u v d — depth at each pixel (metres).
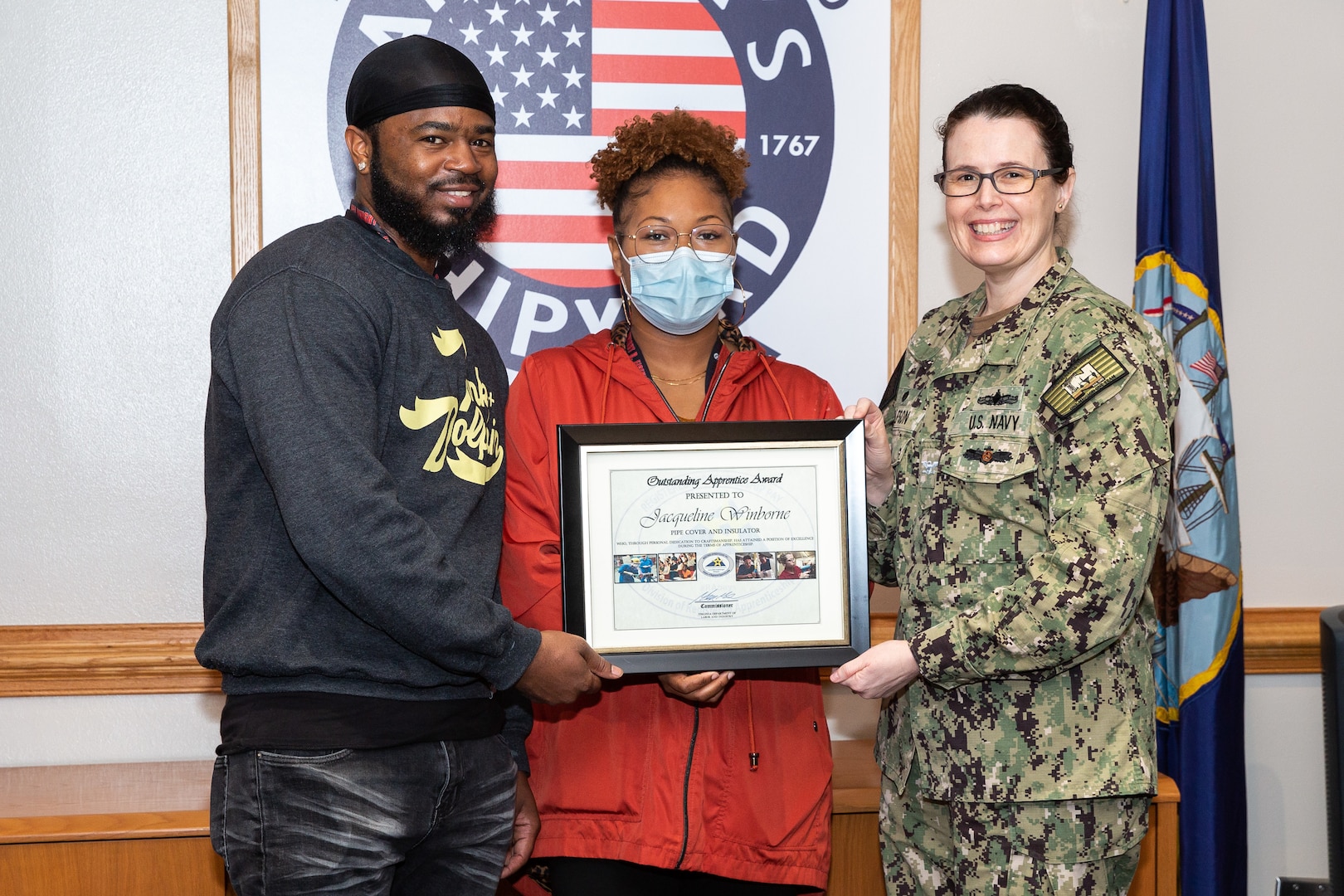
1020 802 1.42
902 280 2.16
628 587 1.44
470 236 1.44
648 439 1.44
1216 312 2.04
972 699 1.45
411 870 1.43
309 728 1.24
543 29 2.08
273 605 1.28
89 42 1.99
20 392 2.01
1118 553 1.33
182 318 2.04
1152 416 1.37
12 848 1.67
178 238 2.04
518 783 1.58
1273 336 2.30
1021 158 1.47
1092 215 2.24
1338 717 0.83
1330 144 2.29
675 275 1.46
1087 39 2.21
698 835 1.43
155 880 1.70
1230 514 2.03
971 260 1.52
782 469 1.47
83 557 2.04
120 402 2.04
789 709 1.51
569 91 2.09
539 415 1.54
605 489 1.44
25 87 1.98
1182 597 2.03
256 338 1.24
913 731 1.54
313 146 2.03
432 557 1.23
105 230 2.02
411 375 1.33
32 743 2.03
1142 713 1.46
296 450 1.19
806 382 1.62
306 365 1.21
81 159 2.00
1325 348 2.31
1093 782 1.40
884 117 2.15
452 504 1.35
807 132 2.14
